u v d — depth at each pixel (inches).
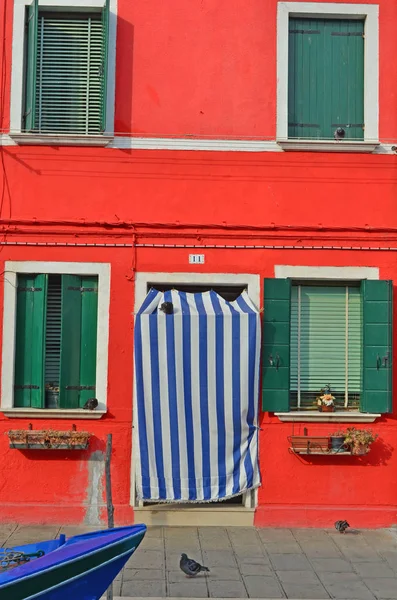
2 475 376.2
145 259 384.5
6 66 386.3
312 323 392.8
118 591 297.1
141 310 374.0
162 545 350.3
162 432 373.1
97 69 393.1
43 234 382.6
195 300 382.3
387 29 392.8
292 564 330.6
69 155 386.0
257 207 387.5
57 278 388.8
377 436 383.9
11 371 378.0
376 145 387.9
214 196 387.2
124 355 381.4
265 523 378.9
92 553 237.3
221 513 378.3
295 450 374.6
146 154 387.5
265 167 388.8
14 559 252.5
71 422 378.9
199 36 391.2
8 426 377.4
